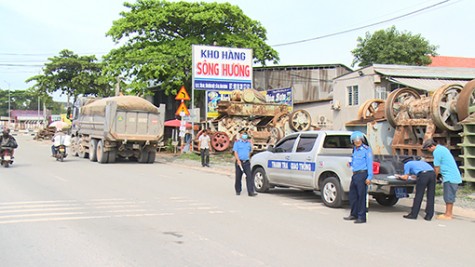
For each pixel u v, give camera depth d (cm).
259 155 1262
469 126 1234
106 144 2067
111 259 570
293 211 955
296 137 1161
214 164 2084
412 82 2459
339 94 2892
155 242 658
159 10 3005
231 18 3053
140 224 784
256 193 1195
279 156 1181
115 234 705
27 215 851
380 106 1780
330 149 1084
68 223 784
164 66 2902
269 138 2469
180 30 3161
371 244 676
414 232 773
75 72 5044
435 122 1340
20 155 2577
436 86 2356
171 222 805
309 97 3669
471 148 1237
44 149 3262
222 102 2478
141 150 2172
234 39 3011
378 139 1603
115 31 3009
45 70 4950
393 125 1529
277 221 838
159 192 1184
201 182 1453
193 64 2512
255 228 769
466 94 1290
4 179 1407
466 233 771
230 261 569
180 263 557
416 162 912
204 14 2881
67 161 2194
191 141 2708
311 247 647
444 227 824
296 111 2431
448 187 904
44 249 615
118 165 2052
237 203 1043
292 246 651
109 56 3134
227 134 2458
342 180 980
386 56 3700
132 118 2073
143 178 1513
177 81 2975
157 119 2138
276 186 1249
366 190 854
